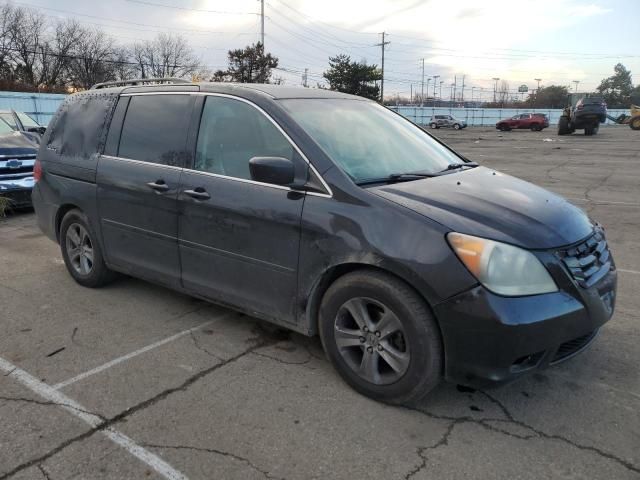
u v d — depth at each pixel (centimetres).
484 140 3203
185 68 7438
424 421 304
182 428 296
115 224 457
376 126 413
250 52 5756
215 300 400
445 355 294
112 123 469
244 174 370
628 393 334
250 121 375
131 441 285
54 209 519
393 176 349
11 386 339
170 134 420
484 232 289
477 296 278
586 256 313
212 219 379
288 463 269
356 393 331
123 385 341
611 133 3778
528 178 1333
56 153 517
